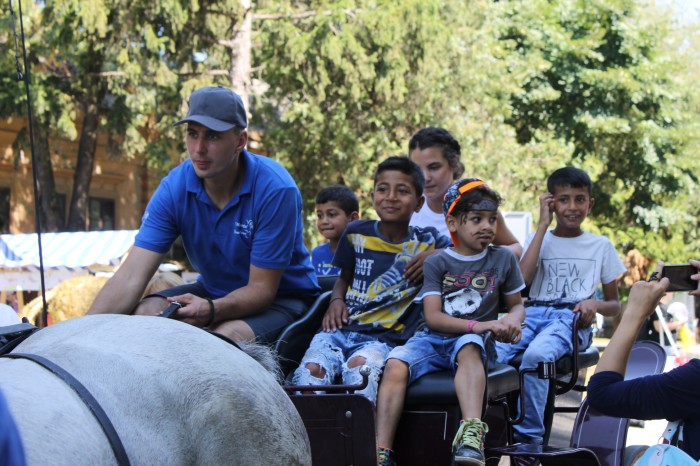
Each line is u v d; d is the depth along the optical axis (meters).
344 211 5.83
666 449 3.07
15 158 16.28
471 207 3.92
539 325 4.76
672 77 22.95
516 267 4.02
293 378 3.67
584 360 4.89
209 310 3.44
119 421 2.16
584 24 23.14
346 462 3.14
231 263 3.84
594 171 21.98
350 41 14.59
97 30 14.53
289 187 3.74
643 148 22.41
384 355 3.79
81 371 2.23
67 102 15.92
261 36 15.41
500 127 18.97
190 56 15.30
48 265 12.40
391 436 3.53
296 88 16.11
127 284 3.68
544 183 20.28
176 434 2.27
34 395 2.04
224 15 14.93
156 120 16.72
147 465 2.16
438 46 15.79
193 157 3.62
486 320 3.92
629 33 22.52
